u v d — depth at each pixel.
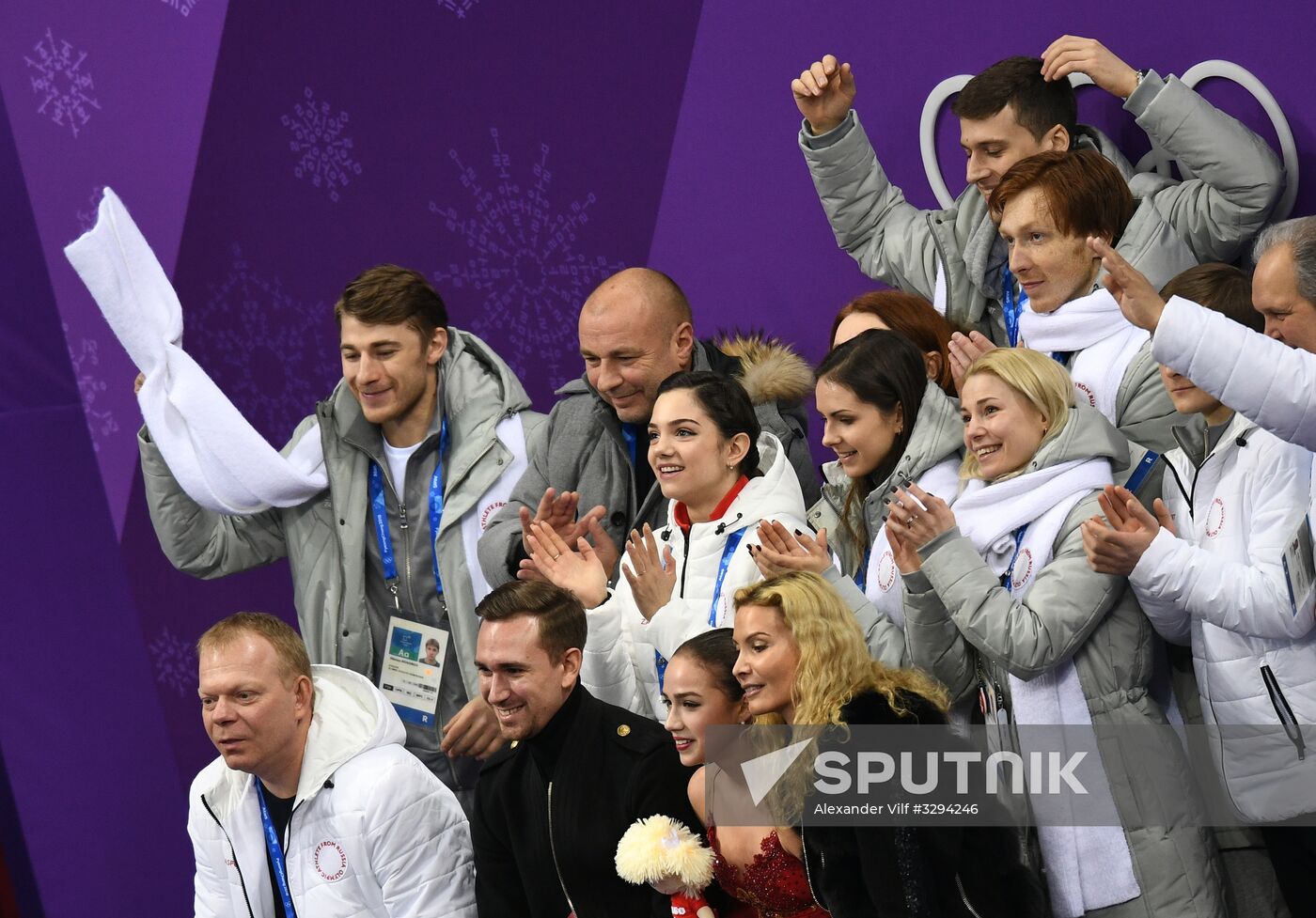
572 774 11.50
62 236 20.47
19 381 20.73
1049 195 12.43
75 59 20.19
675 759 11.12
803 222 17.14
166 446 15.12
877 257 15.30
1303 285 10.26
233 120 19.53
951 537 10.98
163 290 15.34
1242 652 10.80
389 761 12.73
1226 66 14.48
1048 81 13.91
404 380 14.65
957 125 16.16
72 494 20.64
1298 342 10.37
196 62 19.66
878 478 12.32
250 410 19.64
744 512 12.12
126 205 20.09
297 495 15.18
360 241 19.20
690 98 17.70
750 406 12.38
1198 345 10.12
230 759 12.62
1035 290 12.63
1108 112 15.02
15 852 20.77
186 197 19.78
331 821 12.63
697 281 17.84
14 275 20.70
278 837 12.98
